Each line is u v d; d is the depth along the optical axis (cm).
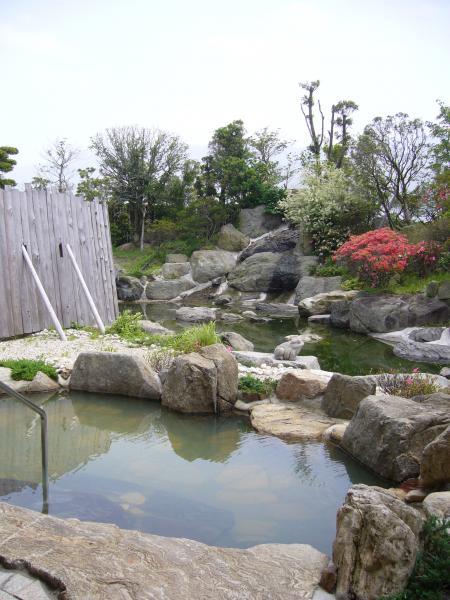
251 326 1523
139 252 2878
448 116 1734
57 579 275
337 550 303
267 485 477
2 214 997
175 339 963
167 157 3117
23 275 1039
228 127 3069
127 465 521
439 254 1512
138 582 278
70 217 1195
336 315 1495
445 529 308
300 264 2105
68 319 1164
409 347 1105
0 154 2630
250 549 335
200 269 2383
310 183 2420
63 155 3394
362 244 1630
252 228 2717
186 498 446
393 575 281
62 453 550
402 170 1998
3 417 658
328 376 799
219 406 679
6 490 453
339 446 566
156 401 721
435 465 418
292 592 287
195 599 269
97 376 743
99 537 326
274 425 617
